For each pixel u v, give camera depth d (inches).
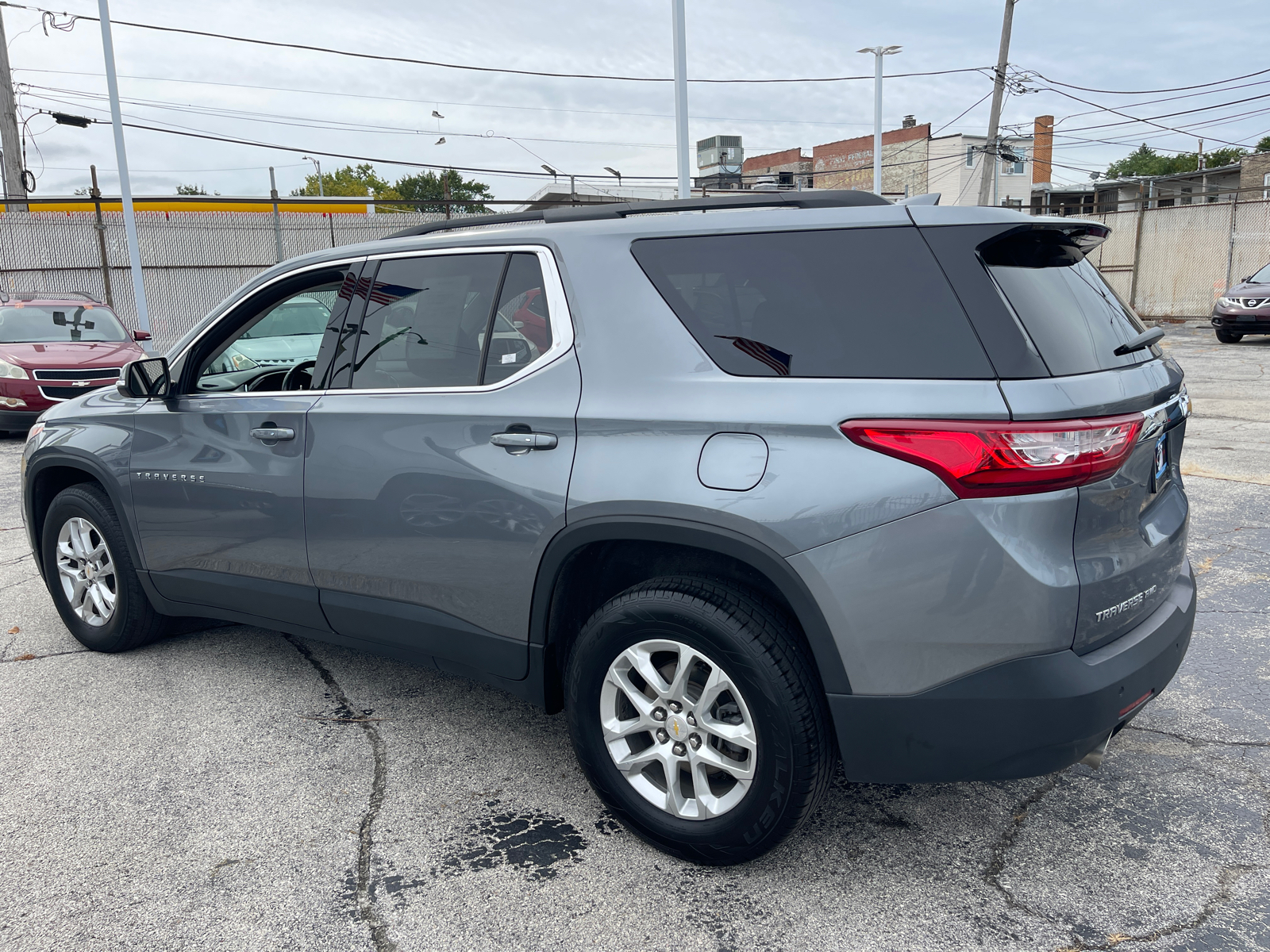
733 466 86.9
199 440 135.0
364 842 102.6
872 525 81.4
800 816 88.9
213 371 141.9
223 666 153.4
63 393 386.6
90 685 145.9
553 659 106.7
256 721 132.7
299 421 123.0
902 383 81.7
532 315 104.6
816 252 88.7
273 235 778.2
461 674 115.0
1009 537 78.7
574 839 102.7
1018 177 2106.3
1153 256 911.7
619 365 96.5
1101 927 86.1
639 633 94.0
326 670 151.8
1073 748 81.9
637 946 85.0
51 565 161.9
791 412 85.0
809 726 86.7
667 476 90.0
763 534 84.6
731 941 85.4
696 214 97.5
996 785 112.3
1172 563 96.7
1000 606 79.3
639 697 97.6
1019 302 81.6
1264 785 110.1
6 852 101.0
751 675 87.1
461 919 89.0
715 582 91.6
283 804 110.7
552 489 98.1
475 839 102.9
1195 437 327.9
